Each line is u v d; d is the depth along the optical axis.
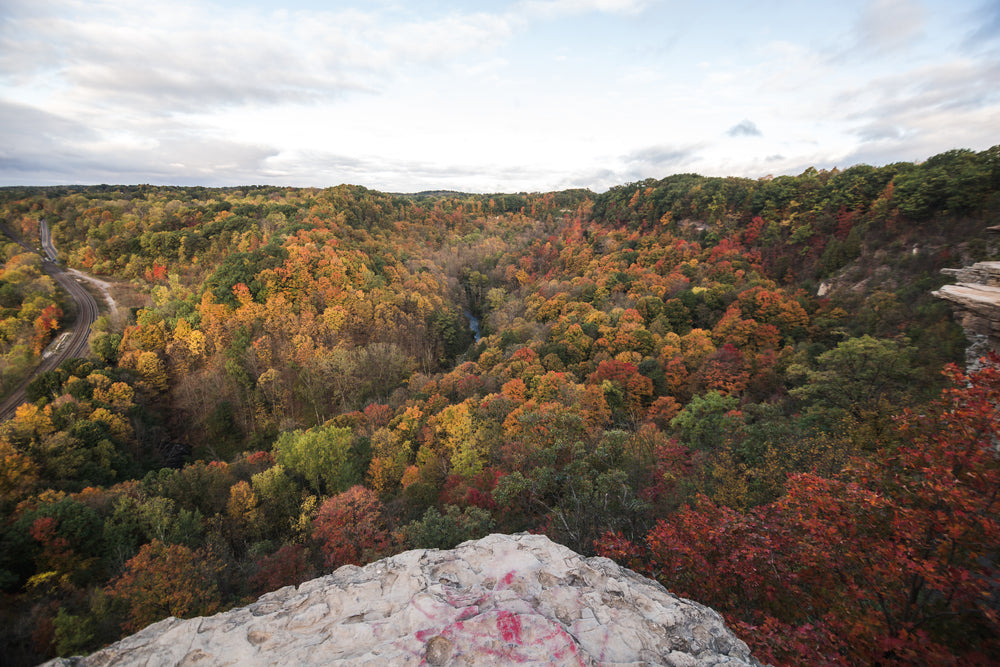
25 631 20.22
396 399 57.78
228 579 25.09
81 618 20.42
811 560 9.02
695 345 57.44
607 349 59.50
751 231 94.12
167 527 28.72
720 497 18.73
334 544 25.52
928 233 61.56
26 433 39.41
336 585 6.50
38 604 22.09
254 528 32.50
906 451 8.79
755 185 107.31
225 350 61.12
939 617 8.12
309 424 59.31
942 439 8.32
